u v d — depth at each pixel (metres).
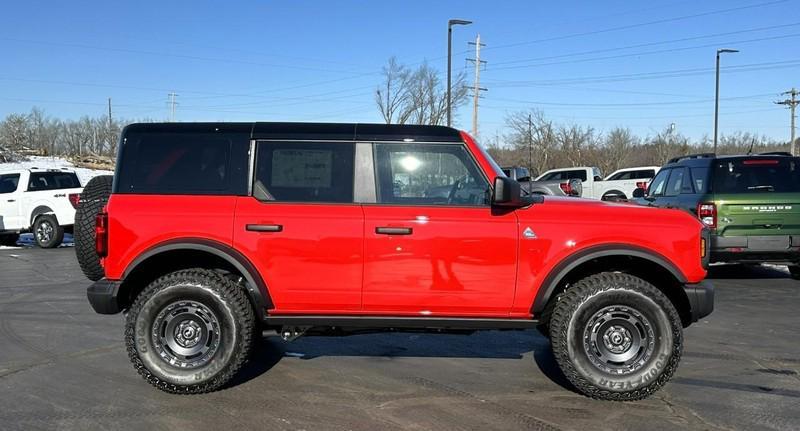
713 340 6.00
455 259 4.35
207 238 4.38
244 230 4.38
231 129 4.56
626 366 4.34
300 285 4.39
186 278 4.41
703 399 4.42
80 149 71.81
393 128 4.55
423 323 4.44
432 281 4.37
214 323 4.44
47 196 14.12
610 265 4.63
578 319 4.33
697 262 4.38
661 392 4.56
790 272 9.28
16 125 58.75
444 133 4.52
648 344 4.33
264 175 4.48
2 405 4.27
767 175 8.29
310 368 5.14
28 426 3.91
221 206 4.42
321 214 4.38
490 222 4.36
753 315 7.03
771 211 8.12
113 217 4.39
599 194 23.33
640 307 4.30
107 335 6.20
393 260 4.36
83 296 8.27
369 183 4.46
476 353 5.62
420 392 4.57
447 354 5.59
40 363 5.25
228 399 4.41
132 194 4.47
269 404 4.32
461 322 4.43
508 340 6.08
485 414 4.14
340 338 6.11
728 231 8.19
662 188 10.09
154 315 4.40
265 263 4.38
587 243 4.35
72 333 6.27
